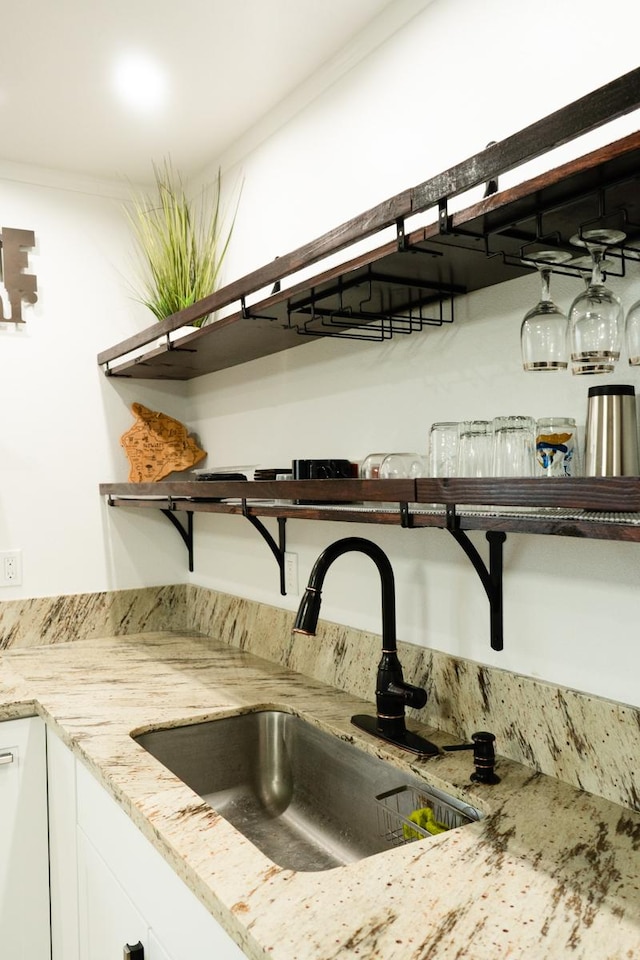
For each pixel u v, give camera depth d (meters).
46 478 2.51
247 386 2.35
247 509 1.79
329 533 1.93
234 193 2.39
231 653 2.32
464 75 1.49
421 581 1.62
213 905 0.95
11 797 1.84
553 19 1.30
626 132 1.18
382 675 1.50
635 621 1.17
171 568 2.76
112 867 1.40
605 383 1.21
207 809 1.21
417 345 1.62
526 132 0.95
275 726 1.78
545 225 1.08
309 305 1.57
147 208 2.71
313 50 1.85
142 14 1.69
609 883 0.95
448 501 1.08
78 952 1.66
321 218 1.96
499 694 1.40
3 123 2.19
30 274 2.48
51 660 2.26
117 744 1.51
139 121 2.21
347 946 0.83
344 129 1.86
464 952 0.82
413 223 1.64
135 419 2.68
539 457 1.19
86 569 2.58
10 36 1.75
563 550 1.29
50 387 2.52
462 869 0.99
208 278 2.39
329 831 1.58
